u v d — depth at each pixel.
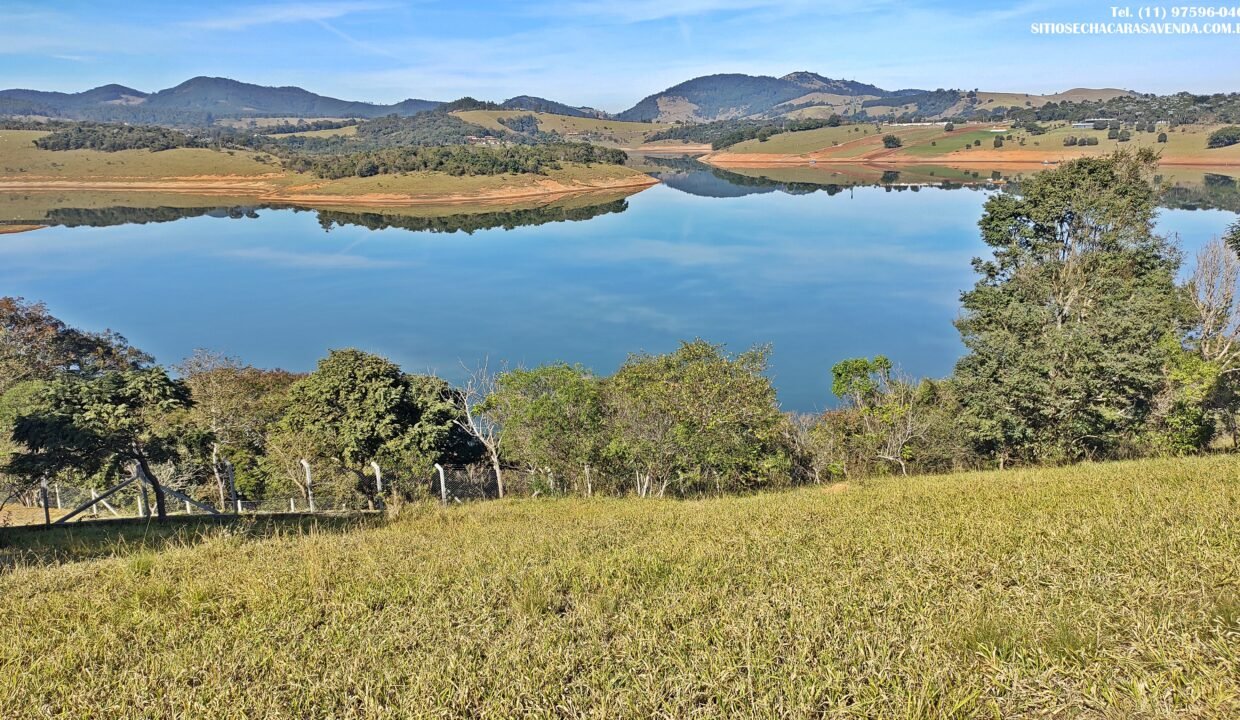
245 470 23.30
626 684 4.14
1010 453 21.33
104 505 19.59
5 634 5.60
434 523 11.84
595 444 18.70
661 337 45.50
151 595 6.55
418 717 3.87
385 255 81.50
